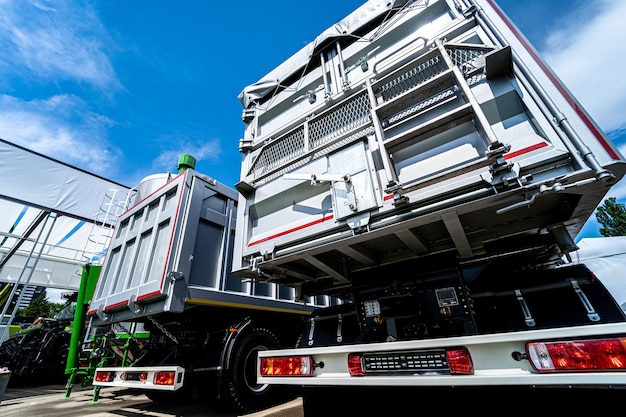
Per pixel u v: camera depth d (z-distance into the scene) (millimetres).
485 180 1269
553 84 1260
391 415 1482
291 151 2213
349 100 1981
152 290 2703
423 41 1868
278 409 2998
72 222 9023
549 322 1431
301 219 1942
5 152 7027
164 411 3342
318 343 2156
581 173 1075
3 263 7516
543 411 1147
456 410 1325
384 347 1445
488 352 1221
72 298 7504
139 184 4402
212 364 2863
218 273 3162
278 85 2691
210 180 3428
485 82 1484
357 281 2135
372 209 1574
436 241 1824
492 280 1768
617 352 1001
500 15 1555
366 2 2293
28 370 6742
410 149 1609
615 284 6520
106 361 4195
